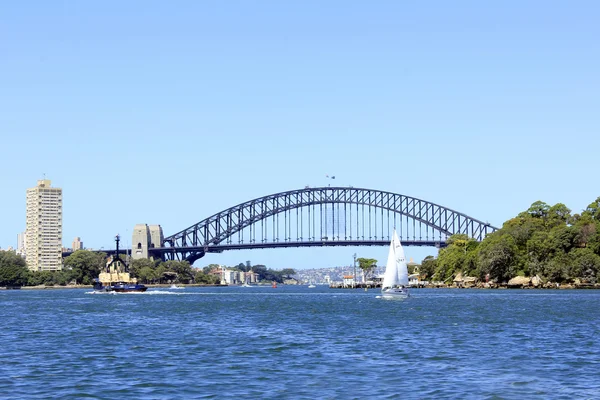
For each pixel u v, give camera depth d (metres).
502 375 68.94
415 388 63.00
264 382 66.19
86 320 142.00
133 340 100.12
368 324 123.50
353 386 64.00
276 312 163.12
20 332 115.25
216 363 77.12
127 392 62.28
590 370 71.62
